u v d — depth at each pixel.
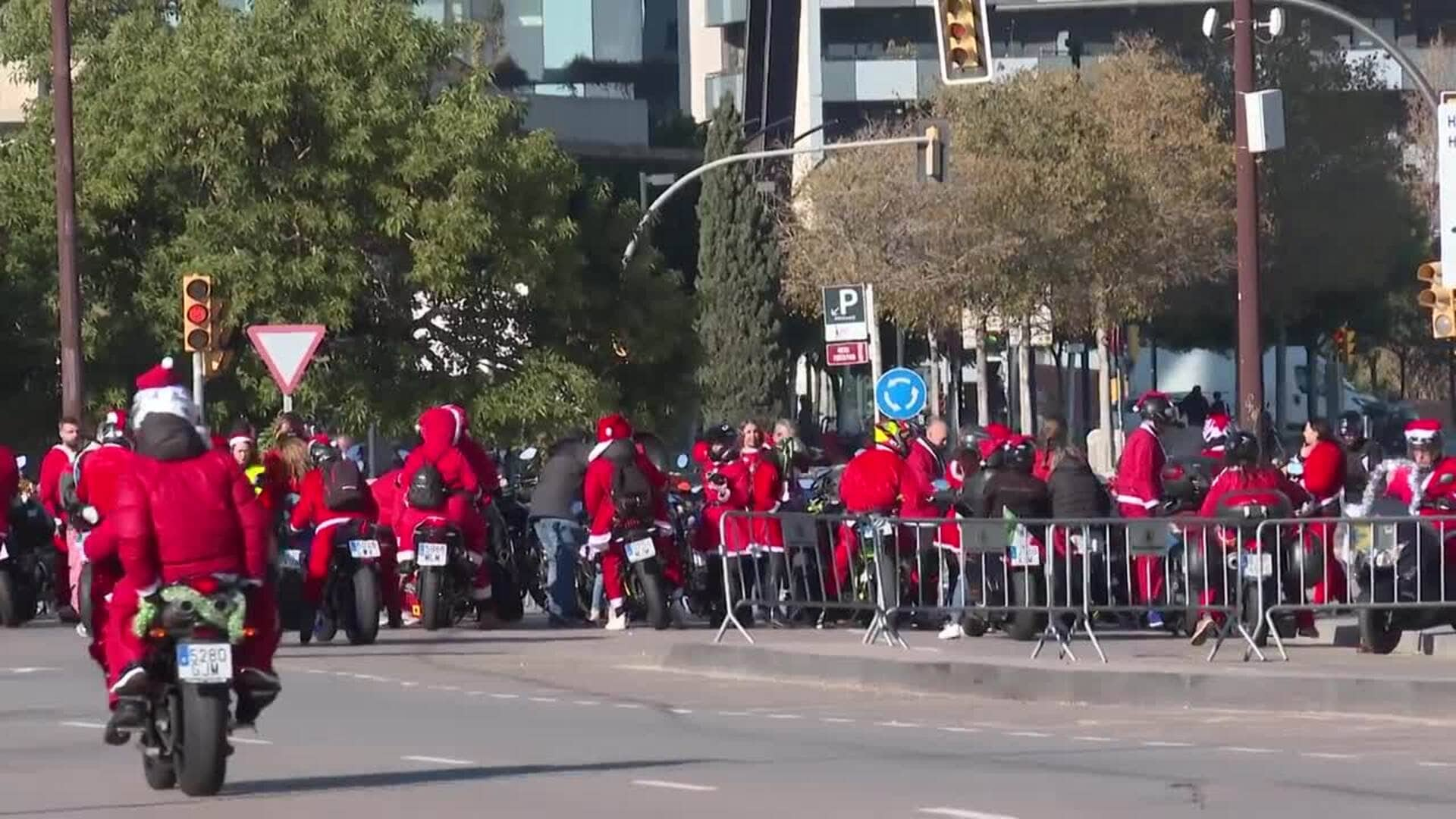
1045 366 130.50
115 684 17.92
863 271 95.56
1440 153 35.69
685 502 40.31
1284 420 116.81
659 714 25.58
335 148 57.88
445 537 36.72
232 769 20.45
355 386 58.66
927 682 28.14
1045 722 24.86
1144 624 34.03
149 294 58.41
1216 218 98.69
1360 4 145.00
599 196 65.06
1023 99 96.12
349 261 58.03
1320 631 33.16
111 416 31.42
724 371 118.06
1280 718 25.09
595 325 63.69
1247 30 47.91
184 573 17.86
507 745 22.31
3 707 26.38
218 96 57.25
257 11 58.38
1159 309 103.94
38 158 59.62
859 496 34.47
